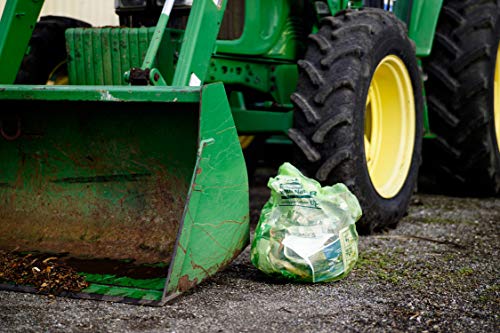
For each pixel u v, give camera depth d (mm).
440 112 4586
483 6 4551
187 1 3516
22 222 3242
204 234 2643
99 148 3104
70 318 2447
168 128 2955
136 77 2902
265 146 5250
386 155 4031
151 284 2666
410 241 3574
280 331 2359
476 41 4480
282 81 4070
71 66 3576
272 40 3908
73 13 6277
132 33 3422
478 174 4660
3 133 3246
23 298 2639
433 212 4316
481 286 2865
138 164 3068
